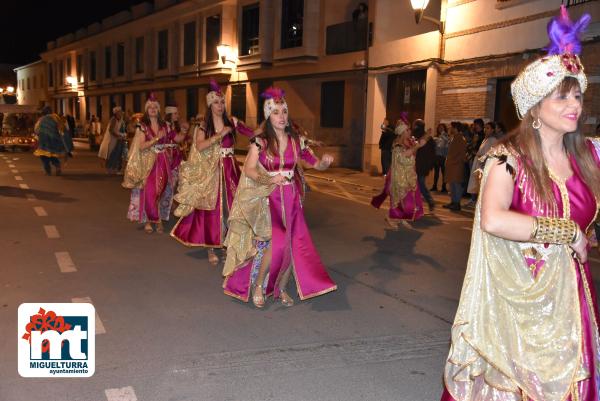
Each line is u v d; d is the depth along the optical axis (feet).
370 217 34.35
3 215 31.73
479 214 8.14
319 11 70.23
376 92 61.77
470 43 48.85
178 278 20.45
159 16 108.37
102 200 38.19
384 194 31.19
